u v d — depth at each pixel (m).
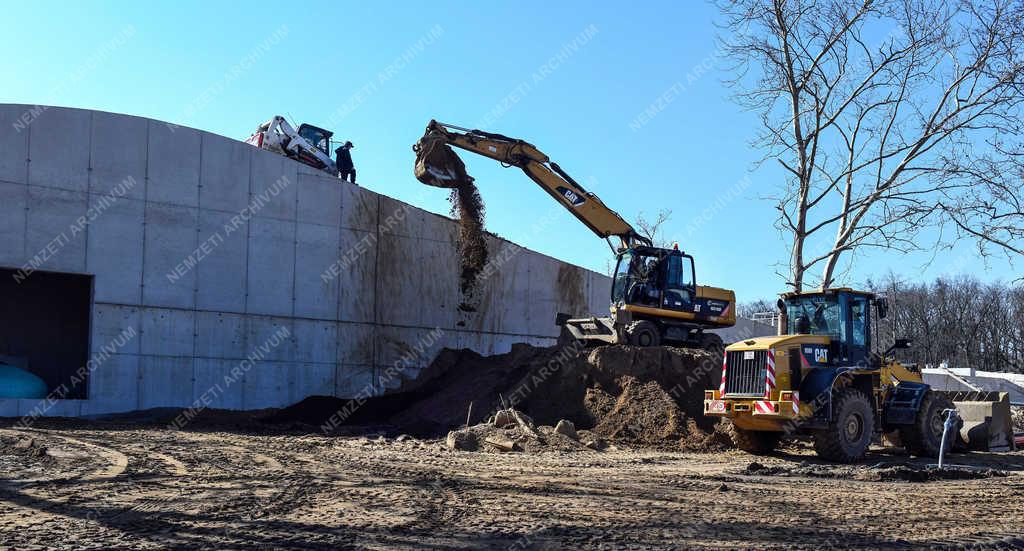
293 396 24.62
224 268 23.84
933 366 57.62
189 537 7.33
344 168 28.61
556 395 19.72
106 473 11.50
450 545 7.13
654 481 11.68
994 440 18.23
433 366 27.17
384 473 12.04
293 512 8.62
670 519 8.49
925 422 16.41
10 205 21.27
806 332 16.86
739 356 15.91
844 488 11.32
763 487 11.23
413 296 27.25
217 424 20.59
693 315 23.23
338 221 25.89
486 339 28.80
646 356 19.55
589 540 7.38
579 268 31.44
